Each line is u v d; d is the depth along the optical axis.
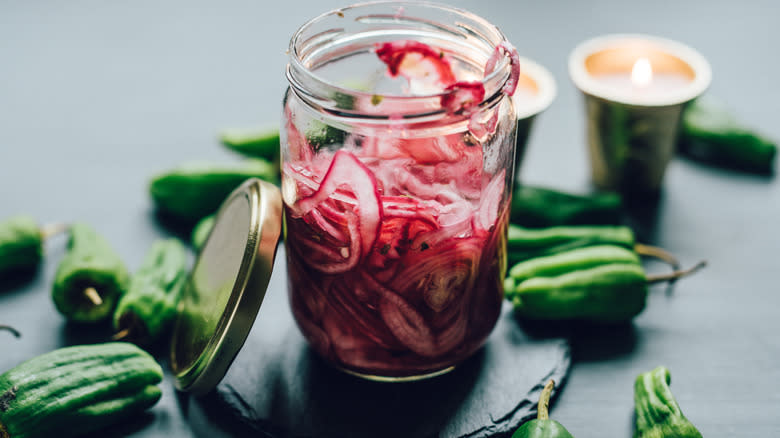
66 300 0.50
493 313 0.46
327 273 0.43
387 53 0.46
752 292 0.52
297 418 0.46
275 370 0.48
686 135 0.61
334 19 0.45
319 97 0.41
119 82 0.67
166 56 0.70
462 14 0.44
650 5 0.75
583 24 0.72
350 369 0.46
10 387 0.44
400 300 0.43
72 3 0.77
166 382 0.48
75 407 0.44
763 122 0.62
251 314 0.44
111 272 0.50
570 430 0.46
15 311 0.51
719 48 0.69
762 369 0.48
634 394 0.47
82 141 0.62
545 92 0.55
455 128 0.42
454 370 0.48
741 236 0.55
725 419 0.46
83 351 0.46
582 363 0.49
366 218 0.41
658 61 0.59
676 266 0.53
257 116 0.64
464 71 0.46
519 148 0.54
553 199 0.55
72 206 0.57
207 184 0.55
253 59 0.70
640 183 0.58
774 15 0.73
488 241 0.44
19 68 0.68
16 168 0.60
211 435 0.46
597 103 0.55
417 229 0.42
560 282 0.49
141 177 0.59
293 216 0.44
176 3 0.77
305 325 0.46
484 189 0.43
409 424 0.46
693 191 0.58
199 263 0.50
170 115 0.64
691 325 0.50
